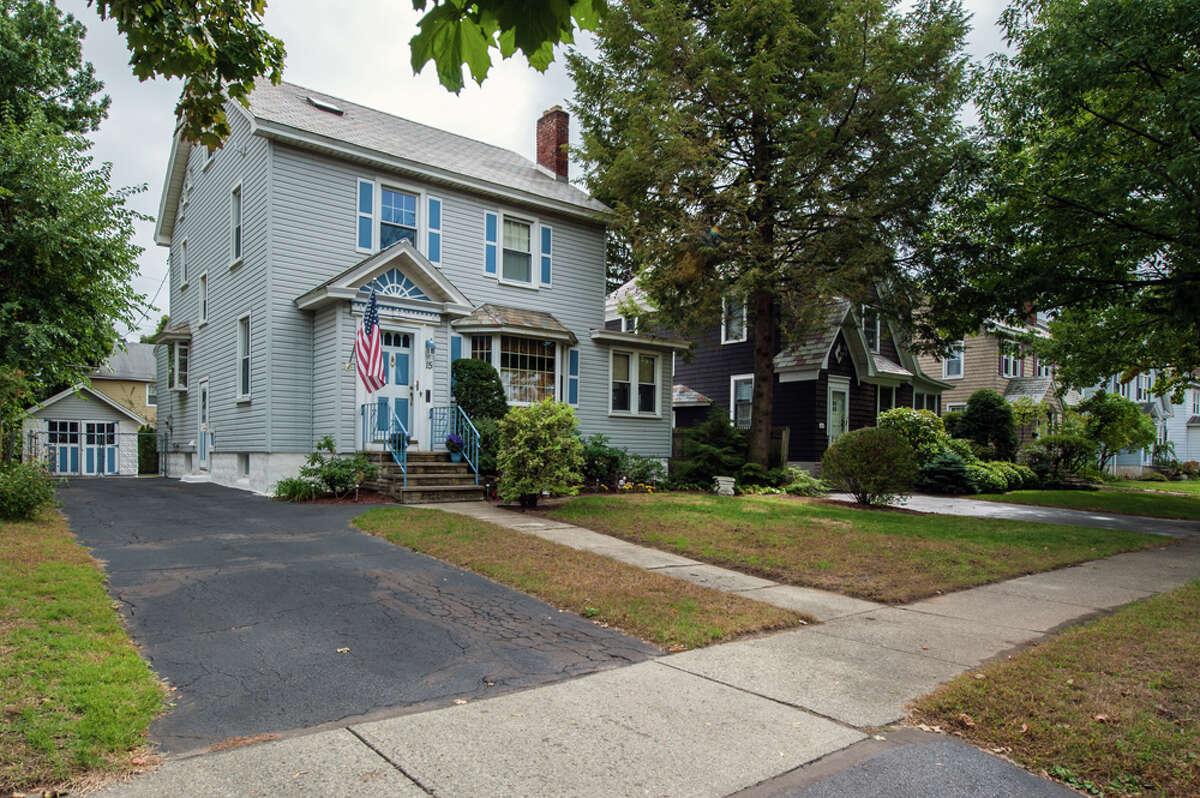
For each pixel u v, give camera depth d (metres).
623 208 15.80
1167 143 12.23
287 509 11.27
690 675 4.55
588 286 18.66
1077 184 12.97
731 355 24.39
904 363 27.02
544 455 11.61
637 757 3.35
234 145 15.66
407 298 14.13
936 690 4.31
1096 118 13.13
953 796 3.06
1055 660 4.77
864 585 7.27
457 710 3.87
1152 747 3.46
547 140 20.44
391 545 8.41
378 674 4.39
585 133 18.50
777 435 19.23
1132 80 12.12
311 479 12.79
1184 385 19.44
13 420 11.74
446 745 3.42
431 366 14.56
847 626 5.86
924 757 3.43
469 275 16.33
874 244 14.75
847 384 23.33
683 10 15.10
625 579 6.95
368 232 14.91
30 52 18.72
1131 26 11.34
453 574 7.08
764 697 4.19
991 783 3.18
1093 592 7.22
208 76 4.86
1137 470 34.19
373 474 13.12
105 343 15.59
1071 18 12.18
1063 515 14.52
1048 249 14.53
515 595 6.42
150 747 3.29
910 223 15.34
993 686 4.28
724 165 15.89
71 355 14.88
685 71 15.11
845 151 15.01
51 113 21.11
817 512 12.48
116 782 2.95
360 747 3.37
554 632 5.41
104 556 7.35
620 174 15.55
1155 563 8.91
